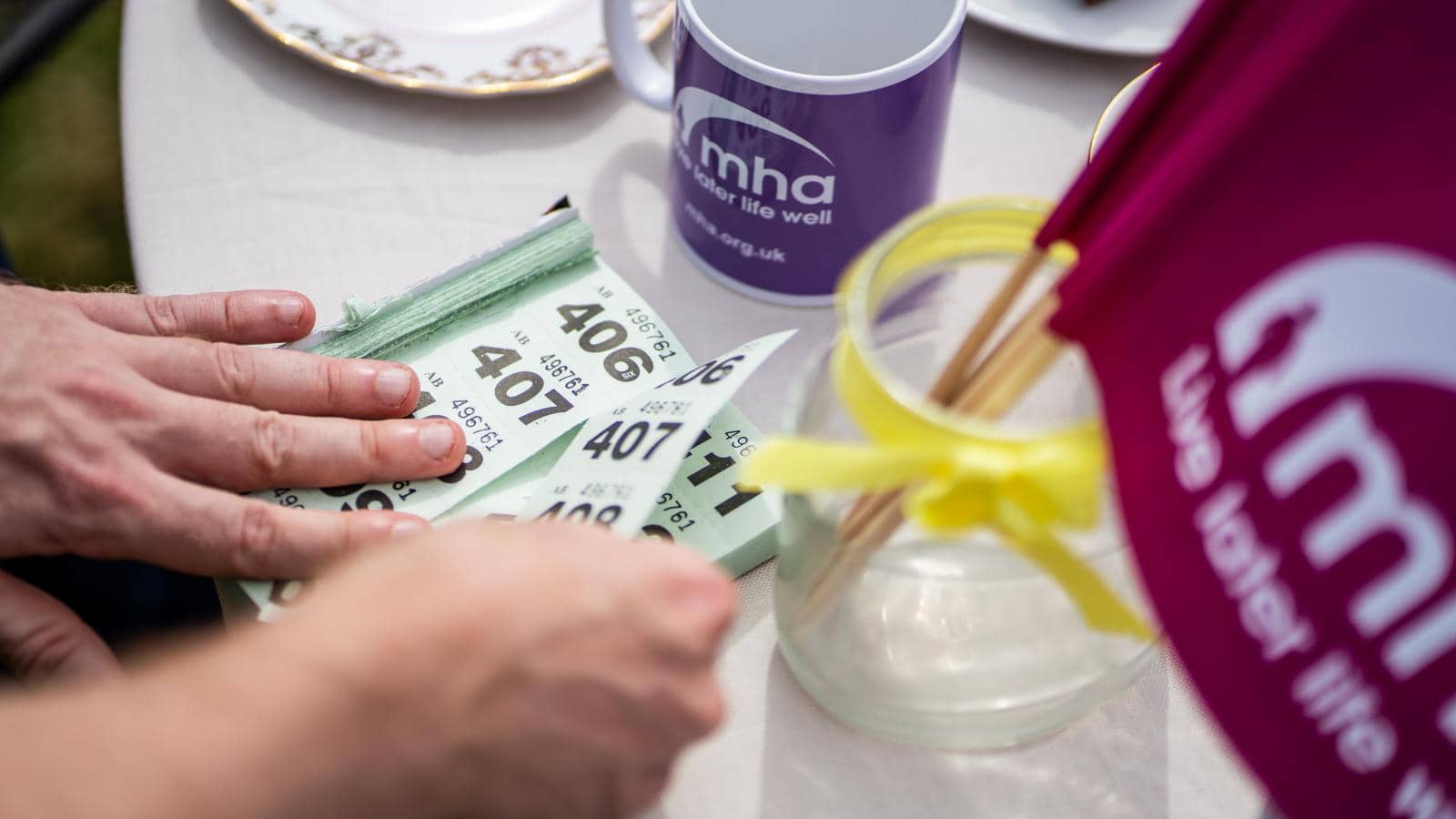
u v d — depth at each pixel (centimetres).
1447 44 25
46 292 57
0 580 52
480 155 65
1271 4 29
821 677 45
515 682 36
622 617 37
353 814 36
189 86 67
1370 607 28
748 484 37
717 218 57
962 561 40
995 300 37
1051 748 47
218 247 61
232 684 35
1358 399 27
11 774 34
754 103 51
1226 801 45
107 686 37
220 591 52
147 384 52
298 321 56
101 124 142
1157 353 31
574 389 54
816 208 54
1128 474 32
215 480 52
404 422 52
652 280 61
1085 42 68
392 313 56
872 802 45
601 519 43
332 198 63
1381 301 27
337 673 35
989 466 33
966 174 65
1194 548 31
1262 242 28
